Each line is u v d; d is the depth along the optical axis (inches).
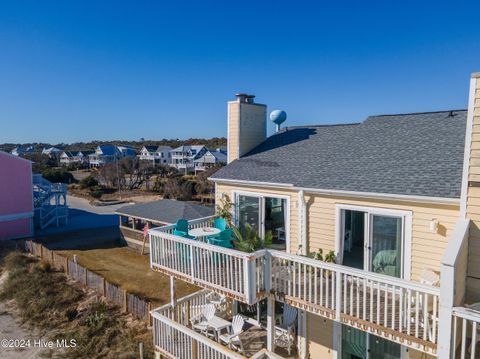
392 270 348.5
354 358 393.4
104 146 3988.7
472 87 269.4
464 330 244.5
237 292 365.4
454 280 247.1
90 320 564.4
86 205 1718.8
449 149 376.5
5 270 801.6
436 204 315.9
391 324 291.9
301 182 413.4
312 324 422.0
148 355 472.7
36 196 1241.4
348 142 482.6
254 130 581.0
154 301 635.5
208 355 382.9
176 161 3841.0
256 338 477.4
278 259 366.0
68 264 757.3
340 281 319.6
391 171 374.0
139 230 980.6
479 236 275.4
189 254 414.6
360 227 385.7
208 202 1702.8
